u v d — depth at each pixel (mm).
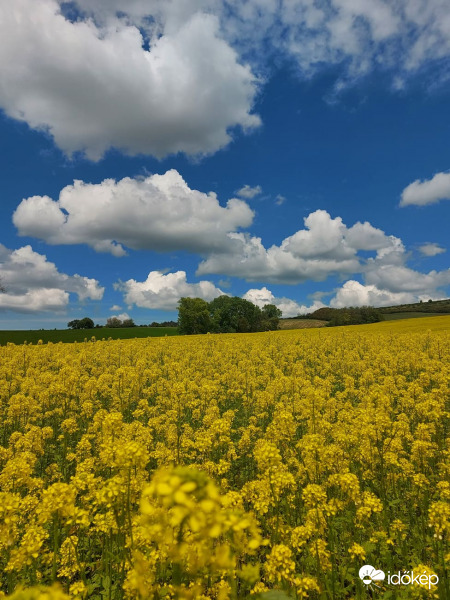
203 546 1772
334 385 18656
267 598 2492
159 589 2898
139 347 30312
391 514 6301
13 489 5918
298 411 11562
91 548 5637
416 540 5586
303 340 36188
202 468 7105
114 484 3682
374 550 5305
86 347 29031
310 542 4852
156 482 1689
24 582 4629
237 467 8961
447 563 4641
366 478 7254
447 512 4484
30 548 3918
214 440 7855
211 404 13953
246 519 1847
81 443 8586
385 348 27984
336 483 5852
